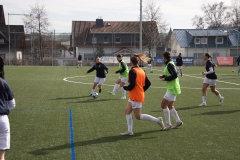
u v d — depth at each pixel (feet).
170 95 24.89
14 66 133.08
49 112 32.40
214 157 18.83
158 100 41.14
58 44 175.94
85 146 20.76
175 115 25.79
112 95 44.04
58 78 73.72
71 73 91.50
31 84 60.03
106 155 18.99
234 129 25.80
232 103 39.40
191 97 44.60
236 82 68.23
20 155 18.90
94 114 31.53
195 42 167.73
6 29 176.35
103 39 184.44
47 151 19.67
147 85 23.39
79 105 36.88
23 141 21.83
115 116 30.58
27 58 146.61
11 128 25.48
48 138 22.61
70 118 29.50
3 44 170.60
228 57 151.43
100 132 24.40
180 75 86.79
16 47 171.73
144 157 18.70
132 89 22.85
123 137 23.06
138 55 23.00
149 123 27.68
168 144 21.39
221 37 174.70
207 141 22.20
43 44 153.07
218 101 40.96
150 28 174.91
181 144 21.42
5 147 14.94
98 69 44.16
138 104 23.09
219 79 75.87
